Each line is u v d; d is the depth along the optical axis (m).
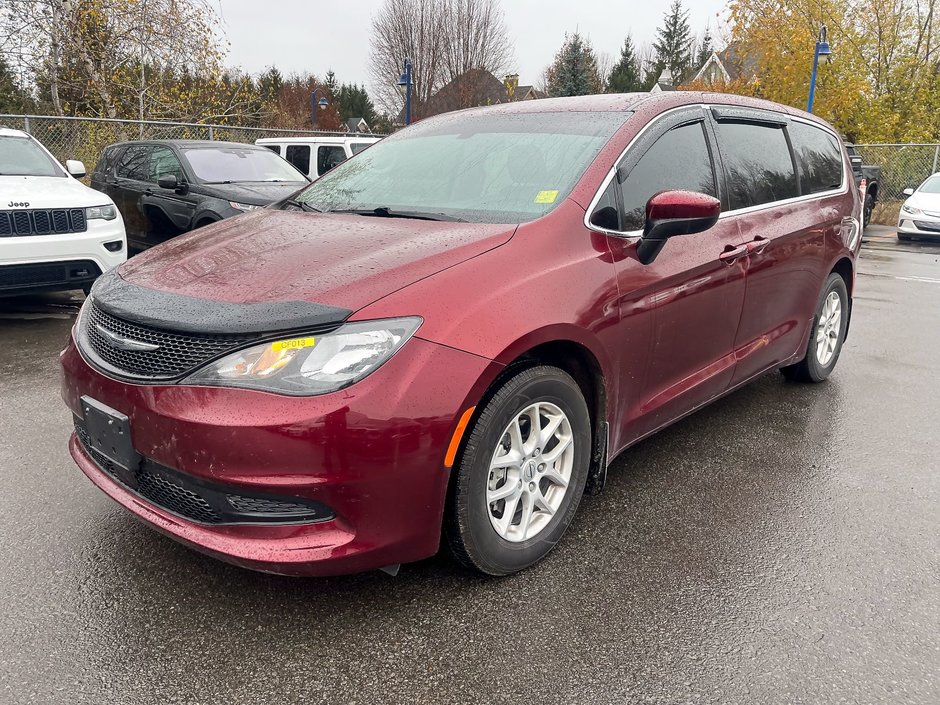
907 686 2.04
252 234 2.87
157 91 16.08
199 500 2.20
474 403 2.21
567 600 2.42
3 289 5.65
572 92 46.81
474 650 2.17
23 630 2.23
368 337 2.09
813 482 3.35
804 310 4.23
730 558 2.70
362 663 2.12
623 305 2.73
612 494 3.21
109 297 2.48
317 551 2.11
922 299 8.23
